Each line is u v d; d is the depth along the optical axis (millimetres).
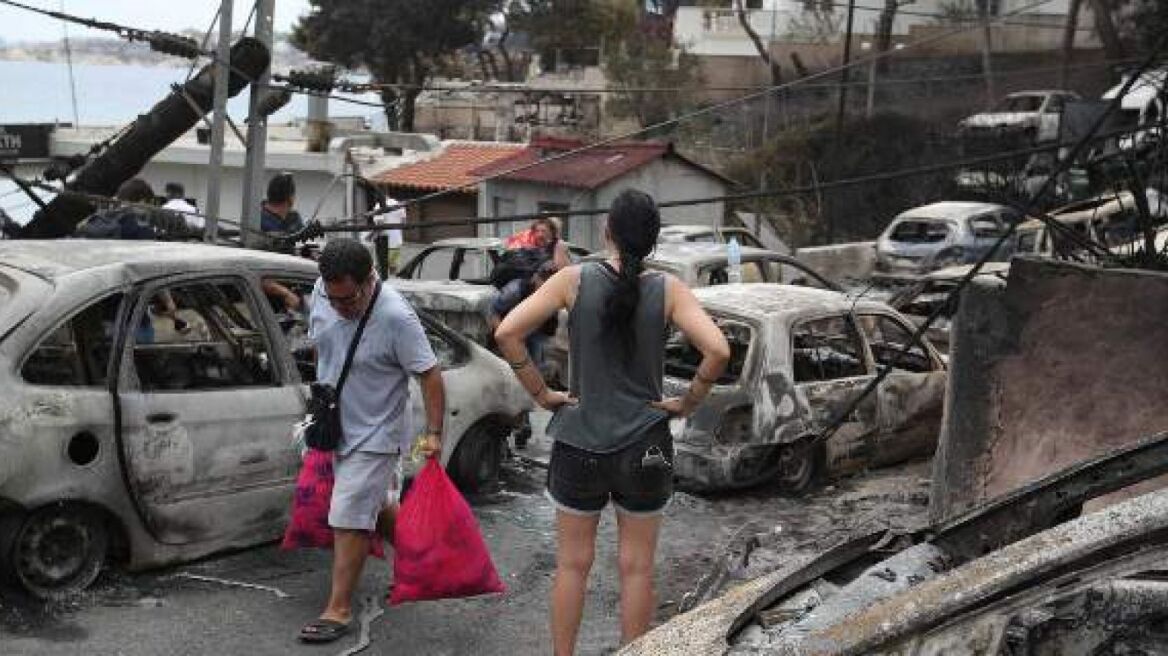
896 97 34406
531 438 9844
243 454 6363
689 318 4590
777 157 32062
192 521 6219
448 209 29062
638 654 3314
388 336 5625
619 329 4566
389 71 44875
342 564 5750
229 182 32156
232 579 6359
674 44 39688
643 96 37031
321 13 43469
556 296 4621
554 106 39656
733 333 8859
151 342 6473
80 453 5812
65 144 31969
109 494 5898
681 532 7812
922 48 35438
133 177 12305
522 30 44656
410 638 5879
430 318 7930
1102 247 7141
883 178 8836
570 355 4695
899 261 21266
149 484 6020
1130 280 5922
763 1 44000
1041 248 17547
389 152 31875
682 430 8461
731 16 39094
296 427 6109
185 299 6676
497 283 11516
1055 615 2469
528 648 5852
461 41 44094
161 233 10742
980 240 21156
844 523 7969
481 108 43469
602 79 40312
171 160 32094
